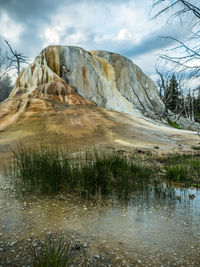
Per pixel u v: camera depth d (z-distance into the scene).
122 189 3.97
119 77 18.30
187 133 13.02
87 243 2.17
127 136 10.48
